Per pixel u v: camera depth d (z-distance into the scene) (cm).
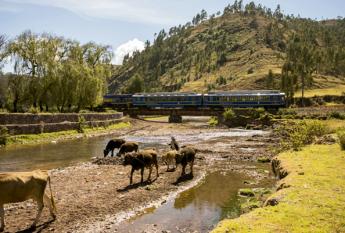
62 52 6712
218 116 8538
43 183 1370
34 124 4653
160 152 3422
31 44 5891
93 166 2697
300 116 7112
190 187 2072
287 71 13588
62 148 3941
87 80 6894
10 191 1282
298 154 2320
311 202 1272
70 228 1364
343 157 2133
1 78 5816
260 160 2978
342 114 6556
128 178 2234
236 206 1681
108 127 6738
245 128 7181
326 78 17350
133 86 15612
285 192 1414
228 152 3509
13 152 3547
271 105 8625
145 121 9050
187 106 9250
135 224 1436
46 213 1518
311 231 1023
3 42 5816
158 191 1947
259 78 17762
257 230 1043
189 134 5981
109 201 1720
